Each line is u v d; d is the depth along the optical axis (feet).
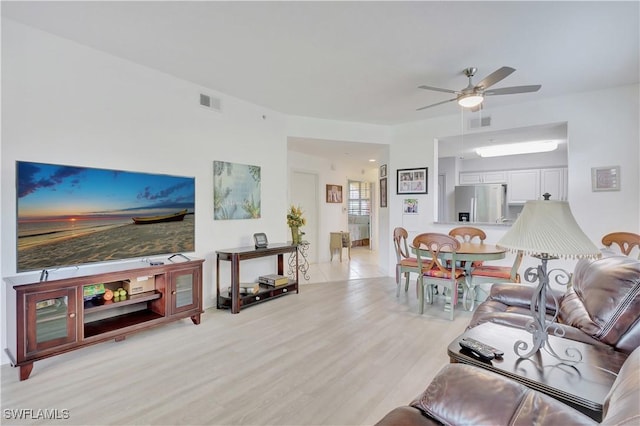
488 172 23.09
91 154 9.53
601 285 5.44
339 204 25.68
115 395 6.64
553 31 8.71
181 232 11.69
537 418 2.93
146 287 10.04
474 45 9.51
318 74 11.55
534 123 14.29
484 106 15.01
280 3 7.58
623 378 2.81
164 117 11.35
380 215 20.33
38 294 7.41
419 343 9.21
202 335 9.81
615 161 12.75
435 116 16.67
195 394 6.69
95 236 9.42
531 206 4.70
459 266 13.02
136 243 10.37
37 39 8.57
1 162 7.96
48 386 6.97
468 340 5.04
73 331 7.98
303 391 6.81
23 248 8.15
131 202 10.25
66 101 9.07
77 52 9.31
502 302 8.30
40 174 8.45
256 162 14.71
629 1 7.41
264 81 12.14
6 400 6.47
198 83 12.28
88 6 7.65
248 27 8.59
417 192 17.53
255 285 13.23
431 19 8.20
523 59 10.36
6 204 7.98
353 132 17.69
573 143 13.48
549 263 13.92
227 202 13.44
